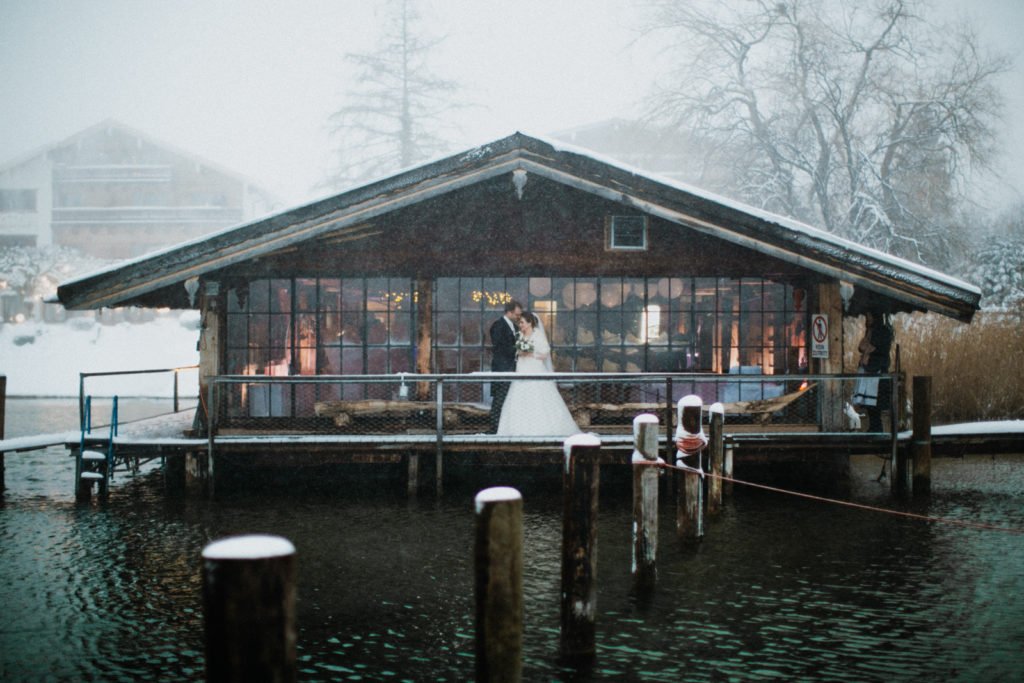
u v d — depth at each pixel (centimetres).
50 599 664
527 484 1155
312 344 1248
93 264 4338
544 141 1108
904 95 2709
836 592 675
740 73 2844
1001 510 971
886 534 862
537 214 1227
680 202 1118
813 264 1120
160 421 1379
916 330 1708
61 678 518
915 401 1059
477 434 1127
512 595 409
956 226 2622
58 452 1533
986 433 1105
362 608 642
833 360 1188
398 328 1254
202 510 989
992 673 521
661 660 539
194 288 1132
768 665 532
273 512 977
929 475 1061
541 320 1260
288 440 1052
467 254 1227
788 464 1216
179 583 706
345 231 1224
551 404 1112
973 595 668
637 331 1256
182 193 5181
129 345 3366
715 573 725
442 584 700
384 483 1152
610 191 1123
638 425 683
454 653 554
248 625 255
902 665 532
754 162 2747
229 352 1239
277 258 1225
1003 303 2583
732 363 1253
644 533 676
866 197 2512
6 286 4016
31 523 925
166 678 518
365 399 1246
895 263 1104
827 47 2720
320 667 531
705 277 1248
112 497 1077
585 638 542
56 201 5153
